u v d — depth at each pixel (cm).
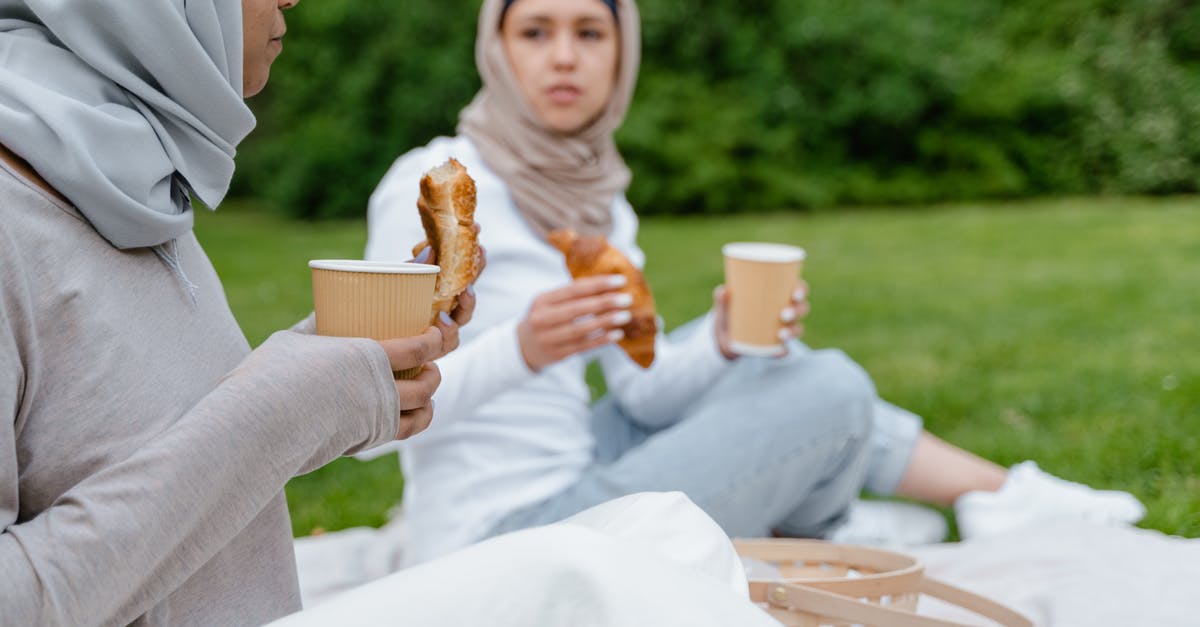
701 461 215
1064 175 1127
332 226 1066
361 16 1119
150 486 101
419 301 132
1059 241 817
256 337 558
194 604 120
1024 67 1138
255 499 107
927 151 1138
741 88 1146
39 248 108
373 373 116
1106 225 891
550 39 240
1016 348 500
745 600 97
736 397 222
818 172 1146
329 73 1137
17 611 96
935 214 1048
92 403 110
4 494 104
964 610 222
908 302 619
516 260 234
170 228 118
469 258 148
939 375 461
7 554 97
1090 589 222
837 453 221
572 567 96
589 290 205
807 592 163
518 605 96
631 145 1101
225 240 945
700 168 1102
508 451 225
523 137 239
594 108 245
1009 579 238
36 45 114
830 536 242
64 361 109
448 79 1096
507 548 99
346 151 1110
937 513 290
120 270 115
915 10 1173
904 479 277
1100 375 443
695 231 965
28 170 110
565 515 217
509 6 243
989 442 370
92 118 110
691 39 1134
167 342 118
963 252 789
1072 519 258
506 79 240
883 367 480
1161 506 296
